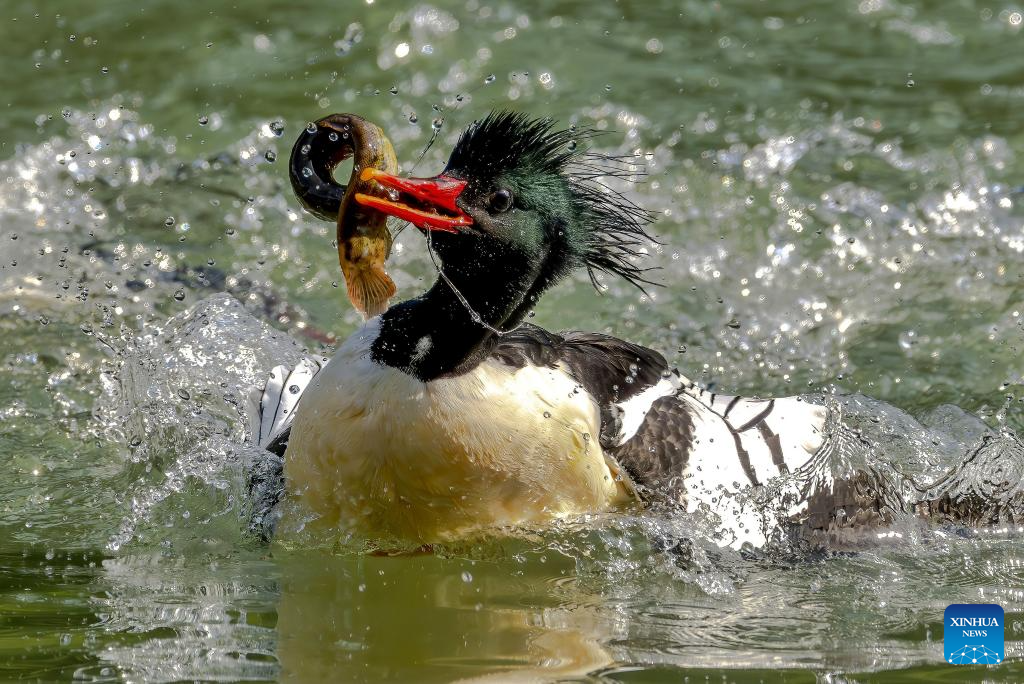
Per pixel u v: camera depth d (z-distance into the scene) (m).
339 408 7.69
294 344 11.06
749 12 20.23
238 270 13.62
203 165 15.97
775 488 8.70
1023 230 14.49
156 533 8.63
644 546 8.17
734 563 8.26
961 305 13.10
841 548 8.61
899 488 9.20
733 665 6.75
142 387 10.31
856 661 6.82
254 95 17.53
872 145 16.41
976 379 11.75
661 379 9.21
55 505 9.26
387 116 17.11
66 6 19.56
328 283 13.52
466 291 7.48
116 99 17.33
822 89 17.84
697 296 13.41
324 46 18.75
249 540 8.44
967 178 15.56
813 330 12.78
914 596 7.88
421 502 7.79
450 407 7.58
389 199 7.54
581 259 7.98
